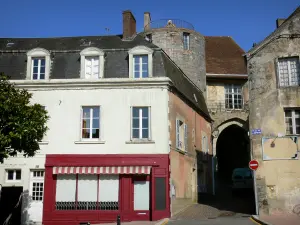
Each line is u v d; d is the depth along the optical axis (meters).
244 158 37.50
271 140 17.84
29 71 20.50
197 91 28.02
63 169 19.16
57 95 20.03
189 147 23.34
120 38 23.50
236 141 38.25
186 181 22.16
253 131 18.16
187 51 30.08
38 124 14.08
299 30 18.53
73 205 19.05
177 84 21.80
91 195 19.08
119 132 19.39
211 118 30.02
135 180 19.03
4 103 13.48
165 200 18.48
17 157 19.66
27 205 19.33
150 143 19.16
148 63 20.00
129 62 20.06
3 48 22.59
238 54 33.72
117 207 18.84
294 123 18.03
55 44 22.91
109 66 20.36
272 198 17.36
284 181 17.41
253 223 15.37
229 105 31.28
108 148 19.28
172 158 19.70
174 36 29.97
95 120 19.83
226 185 35.44
